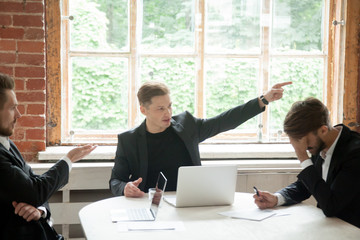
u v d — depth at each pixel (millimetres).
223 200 2350
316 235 1862
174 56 3760
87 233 1913
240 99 3855
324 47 3893
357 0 3746
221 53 3811
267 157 3611
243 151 3574
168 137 2783
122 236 1871
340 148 2139
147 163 2727
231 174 2326
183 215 2170
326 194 2078
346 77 3785
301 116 2121
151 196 2316
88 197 3500
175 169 2764
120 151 2807
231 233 1904
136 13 3680
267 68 3850
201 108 3809
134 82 3723
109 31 3682
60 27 3555
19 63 3396
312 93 3912
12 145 2354
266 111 3869
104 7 3656
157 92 2648
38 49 3408
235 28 3803
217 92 3830
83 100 3686
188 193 2283
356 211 2078
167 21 3732
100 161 3537
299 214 2176
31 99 3436
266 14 3811
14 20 3363
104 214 2189
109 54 3686
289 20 3840
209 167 2273
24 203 2121
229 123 2826
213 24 3781
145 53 3730
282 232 1908
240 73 3838
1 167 2080
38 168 3236
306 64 3883
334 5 3836
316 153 2186
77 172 3287
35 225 2158
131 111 3734
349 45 3768
